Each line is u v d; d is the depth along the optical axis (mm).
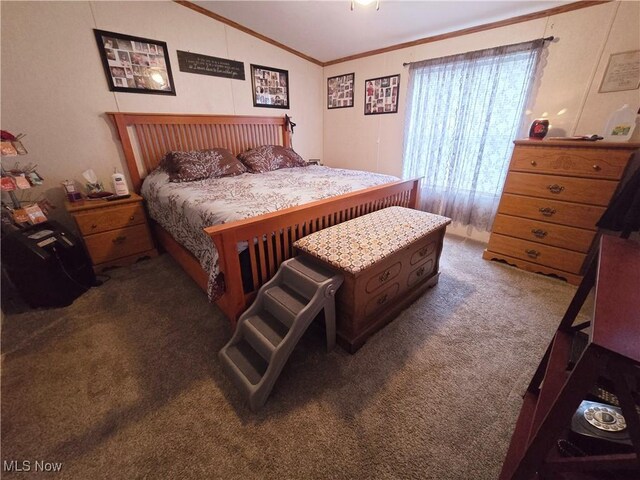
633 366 499
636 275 763
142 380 1376
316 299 1344
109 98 2443
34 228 1957
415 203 2656
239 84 3209
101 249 2355
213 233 1267
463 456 1046
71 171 2398
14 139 1880
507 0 2174
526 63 2400
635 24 1939
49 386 1341
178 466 1022
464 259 2654
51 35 2098
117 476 994
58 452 1069
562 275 2236
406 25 2734
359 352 1551
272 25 2975
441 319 1817
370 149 3842
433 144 3119
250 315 1501
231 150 3309
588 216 2020
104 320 1809
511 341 1623
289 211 1592
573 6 2129
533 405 1094
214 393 1308
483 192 2916
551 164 2098
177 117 2812
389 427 1152
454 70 2768
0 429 1149
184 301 2008
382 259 1457
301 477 986
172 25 2619
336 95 3982
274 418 1190
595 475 706
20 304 1942
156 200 2371
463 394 1297
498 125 2664
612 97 2113
